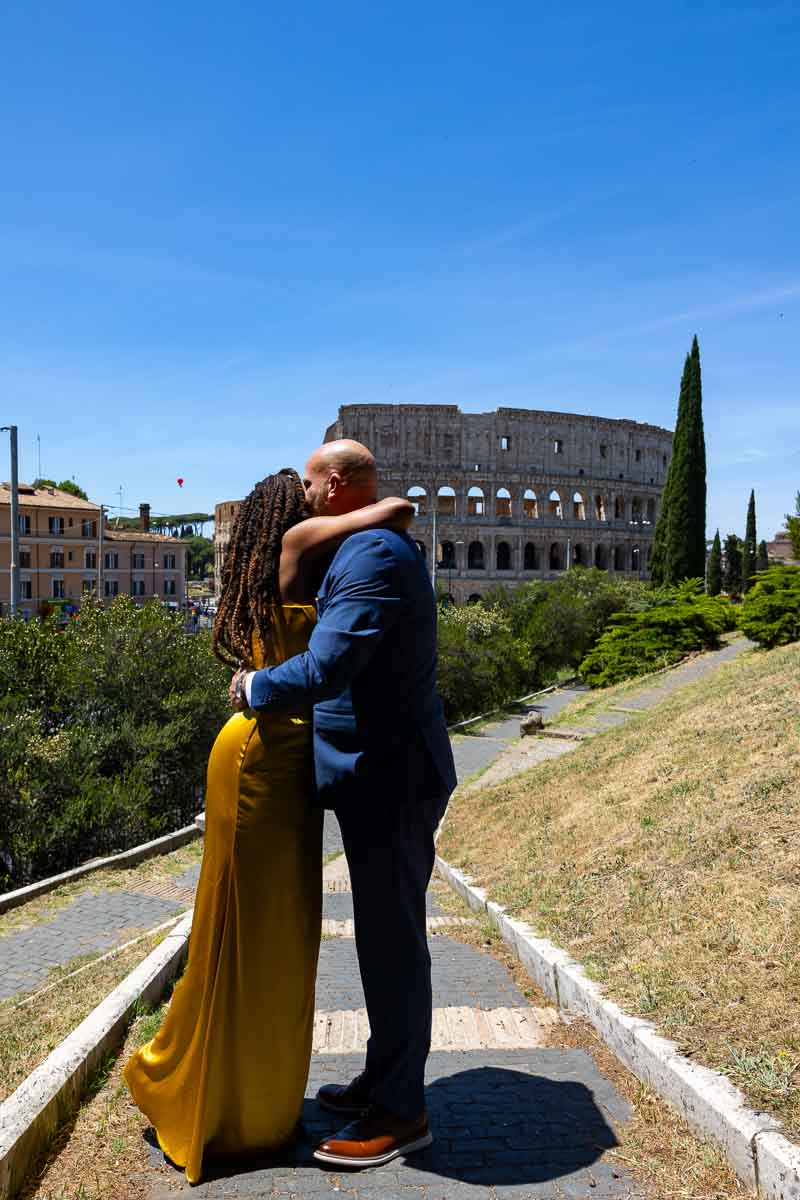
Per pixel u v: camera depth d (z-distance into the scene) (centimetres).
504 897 769
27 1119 353
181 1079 350
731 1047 399
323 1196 327
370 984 354
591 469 9894
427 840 359
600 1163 349
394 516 338
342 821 347
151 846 1619
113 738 2089
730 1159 339
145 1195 331
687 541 5975
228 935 343
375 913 347
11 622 2342
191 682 2314
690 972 487
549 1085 422
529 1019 521
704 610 3472
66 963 1047
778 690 1210
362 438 9094
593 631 5038
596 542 9694
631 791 946
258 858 343
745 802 729
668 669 3209
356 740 338
